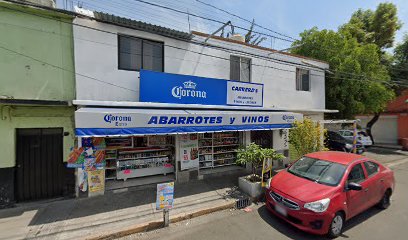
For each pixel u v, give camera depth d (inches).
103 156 264.2
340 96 536.4
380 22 687.7
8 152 229.0
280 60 385.4
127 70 279.0
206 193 271.4
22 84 233.6
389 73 685.3
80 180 253.1
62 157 251.4
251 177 289.9
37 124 239.1
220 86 332.8
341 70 504.7
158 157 319.6
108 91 267.9
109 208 228.4
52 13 241.8
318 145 337.7
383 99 561.6
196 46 330.3
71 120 251.8
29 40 235.1
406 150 637.3
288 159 430.9
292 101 440.8
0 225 194.2
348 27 663.1
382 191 237.1
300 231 193.2
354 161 222.8
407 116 720.3
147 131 235.5
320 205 177.6
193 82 308.7
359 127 733.9
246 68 386.9
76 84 251.9
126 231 185.8
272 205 208.7
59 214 214.5
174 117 250.2
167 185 198.5
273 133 418.6
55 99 246.5
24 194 239.0
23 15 231.8
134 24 273.9
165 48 305.3
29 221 201.2
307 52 555.5
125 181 297.1
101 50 263.7
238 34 421.4
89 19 232.5
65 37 249.9
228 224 204.4
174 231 191.8
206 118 273.3
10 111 228.4
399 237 185.6
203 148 362.6
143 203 241.1
